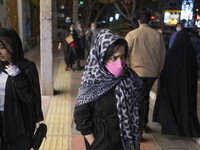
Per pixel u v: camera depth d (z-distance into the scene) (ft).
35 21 50.55
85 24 76.95
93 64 5.46
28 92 6.22
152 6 54.54
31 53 38.75
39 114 6.72
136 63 10.85
